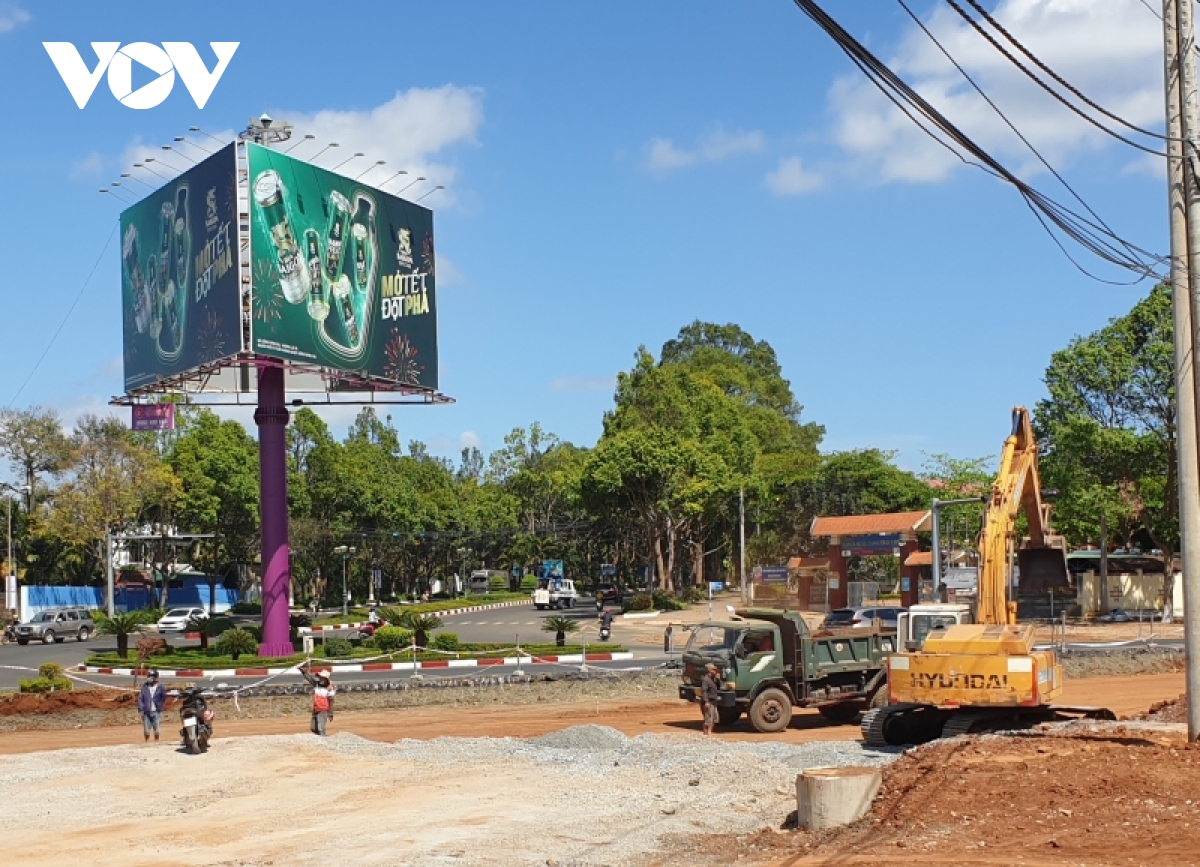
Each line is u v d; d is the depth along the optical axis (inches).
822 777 612.4
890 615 1731.1
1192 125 663.1
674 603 3280.0
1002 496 997.2
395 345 1961.1
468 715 1295.5
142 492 3051.2
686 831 626.8
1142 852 499.5
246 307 1674.5
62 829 679.1
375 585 4301.2
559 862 560.7
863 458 3779.5
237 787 793.6
